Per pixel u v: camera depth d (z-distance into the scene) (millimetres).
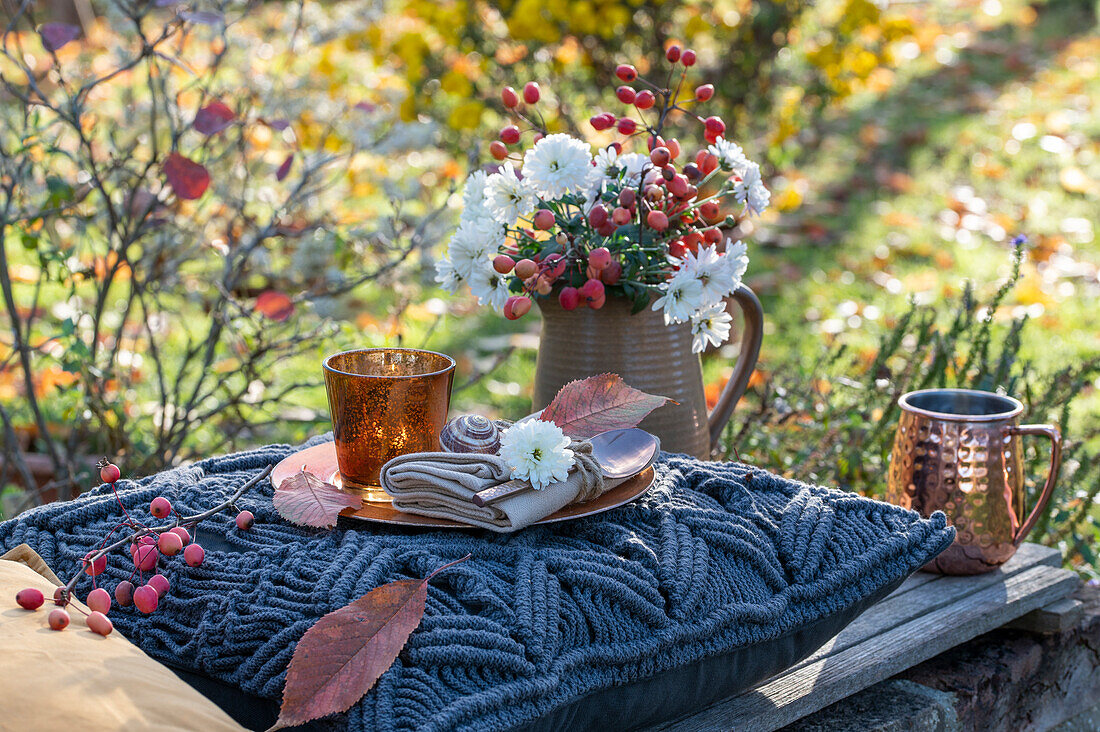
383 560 947
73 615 911
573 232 1306
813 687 1159
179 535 986
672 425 1407
